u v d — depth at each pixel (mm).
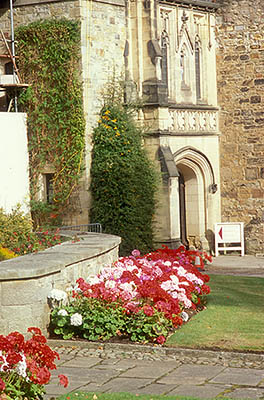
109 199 23500
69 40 23219
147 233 24078
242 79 29250
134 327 11359
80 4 23234
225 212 29891
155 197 24875
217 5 29422
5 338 8008
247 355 10289
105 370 9898
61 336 11578
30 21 24031
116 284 12141
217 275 21578
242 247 29031
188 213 29641
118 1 24453
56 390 8977
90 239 15641
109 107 24031
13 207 20000
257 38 28875
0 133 19828
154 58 25500
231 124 29594
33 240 15250
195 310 13445
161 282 12898
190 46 28688
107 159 23453
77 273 12930
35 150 23828
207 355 10484
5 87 23703
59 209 23656
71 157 23344
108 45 24172
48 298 11633
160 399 8359
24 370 7762
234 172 29641
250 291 16953
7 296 11062
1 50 24641
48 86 23625
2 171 19812
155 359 10438
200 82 29375
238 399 8422
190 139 28250
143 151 24391
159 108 25438
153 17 25594
